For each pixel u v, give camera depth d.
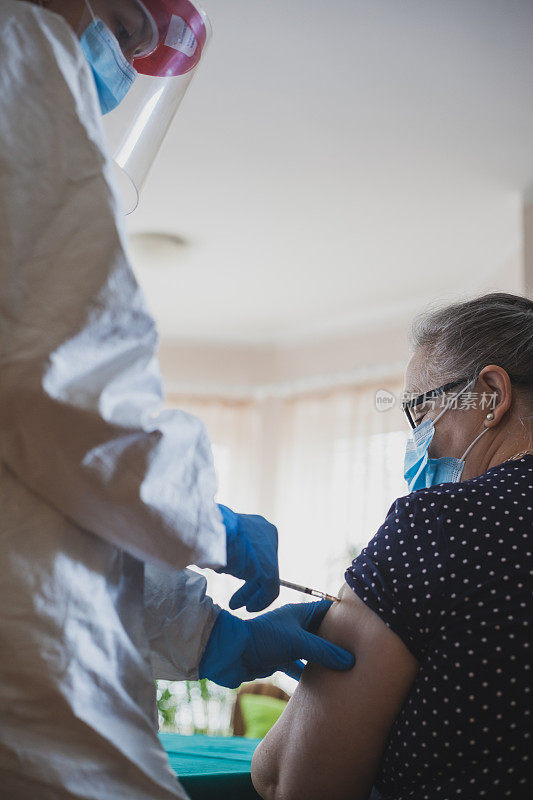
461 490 0.96
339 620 0.97
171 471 0.76
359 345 5.43
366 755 0.91
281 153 3.59
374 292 5.01
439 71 2.97
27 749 0.68
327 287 4.98
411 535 0.95
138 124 1.06
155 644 0.92
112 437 0.72
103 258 0.75
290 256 4.61
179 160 3.69
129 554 0.82
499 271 4.49
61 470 0.71
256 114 3.30
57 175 0.77
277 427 5.72
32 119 0.77
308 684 0.96
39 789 0.68
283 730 0.98
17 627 0.70
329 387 5.51
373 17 2.71
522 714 0.85
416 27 2.76
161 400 0.80
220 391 5.84
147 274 4.91
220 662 0.93
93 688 0.72
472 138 3.38
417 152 3.51
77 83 0.80
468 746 0.85
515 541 0.92
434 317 1.25
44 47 0.79
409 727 0.88
